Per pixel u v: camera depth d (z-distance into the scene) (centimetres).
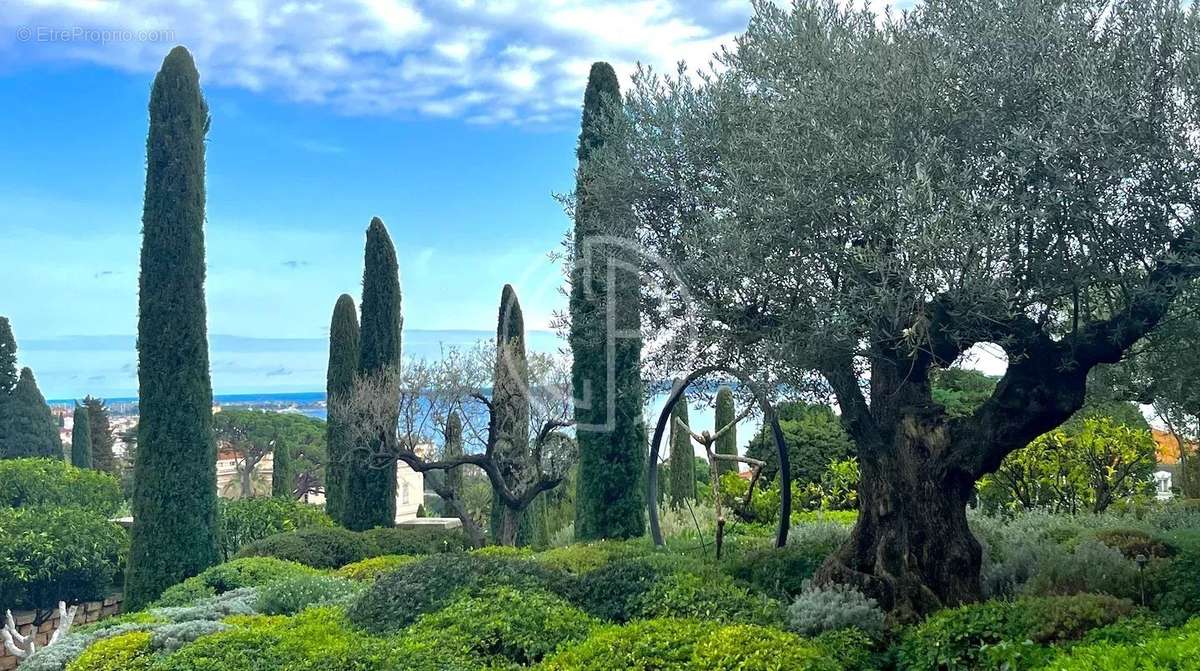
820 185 607
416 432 1597
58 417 4594
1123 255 598
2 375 3172
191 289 1365
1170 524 947
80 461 3303
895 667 576
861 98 631
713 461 897
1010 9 616
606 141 891
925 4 684
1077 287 600
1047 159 564
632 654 557
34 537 1598
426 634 664
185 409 1338
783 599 721
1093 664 429
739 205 650
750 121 711
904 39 663
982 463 650
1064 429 1247
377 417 1561
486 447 1567
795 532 973
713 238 659
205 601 973
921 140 611
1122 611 536
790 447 1700
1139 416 1252
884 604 653
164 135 1368
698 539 1050
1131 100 566
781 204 618
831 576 688
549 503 2238
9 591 1569
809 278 625
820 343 609
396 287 1886
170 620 847
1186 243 577
